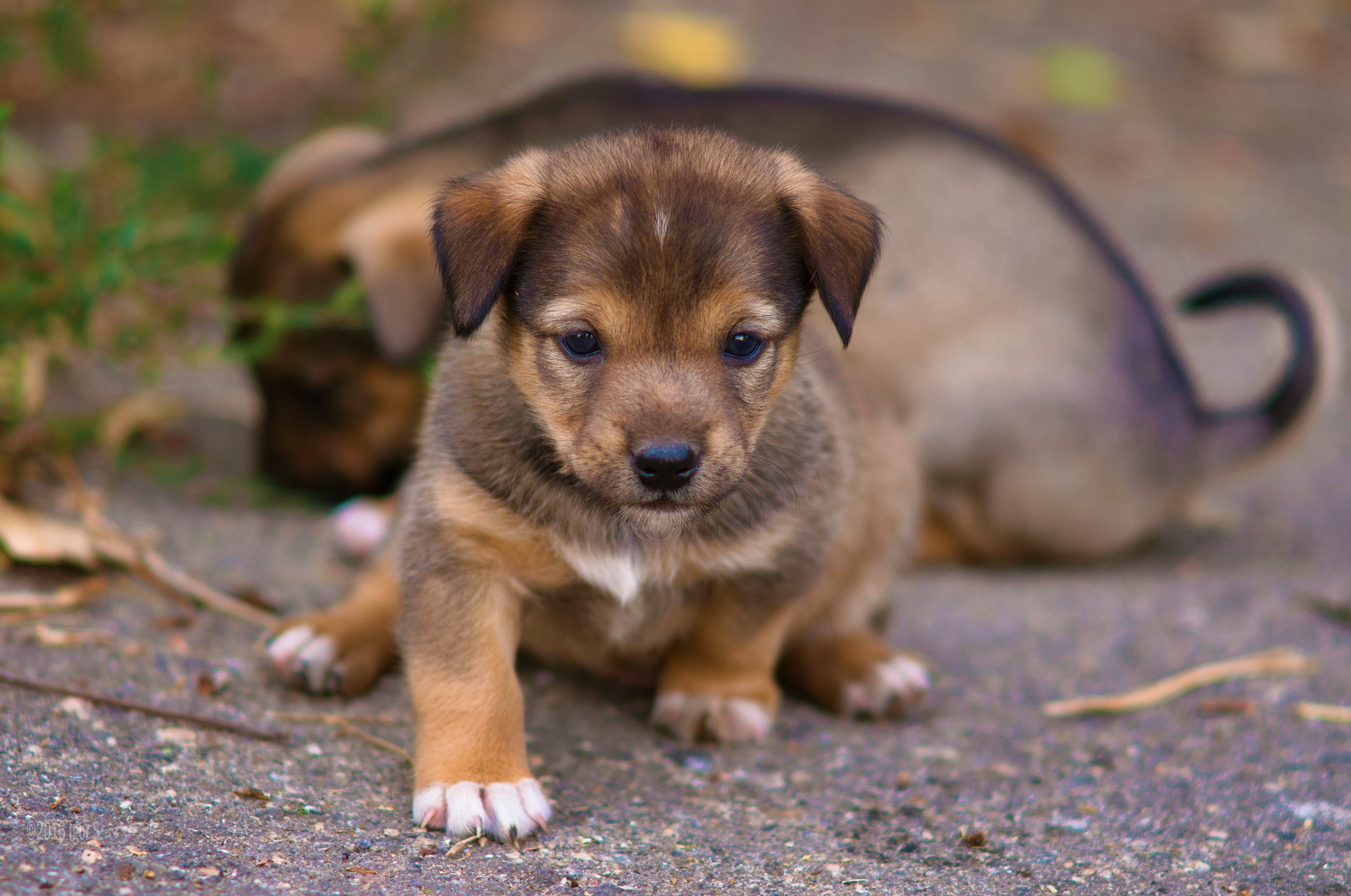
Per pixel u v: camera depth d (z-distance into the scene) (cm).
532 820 479
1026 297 882
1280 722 625
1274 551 912
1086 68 1795
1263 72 1962
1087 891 468
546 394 516
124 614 633
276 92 1380
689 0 1936
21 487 766
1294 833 517
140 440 915
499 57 1611
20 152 939
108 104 1299
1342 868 491
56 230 779
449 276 515
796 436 560
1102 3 2197
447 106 1439
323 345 869
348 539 759
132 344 841
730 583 566
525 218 519
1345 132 1770
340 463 877
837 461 587
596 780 535
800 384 577
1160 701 649
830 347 668
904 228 875
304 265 881
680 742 582
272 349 871
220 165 1106
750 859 477
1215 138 1705
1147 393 902
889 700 615
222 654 609
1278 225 1476
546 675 638
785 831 501
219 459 914
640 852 475
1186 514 988
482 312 502
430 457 547
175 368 1043
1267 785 559
